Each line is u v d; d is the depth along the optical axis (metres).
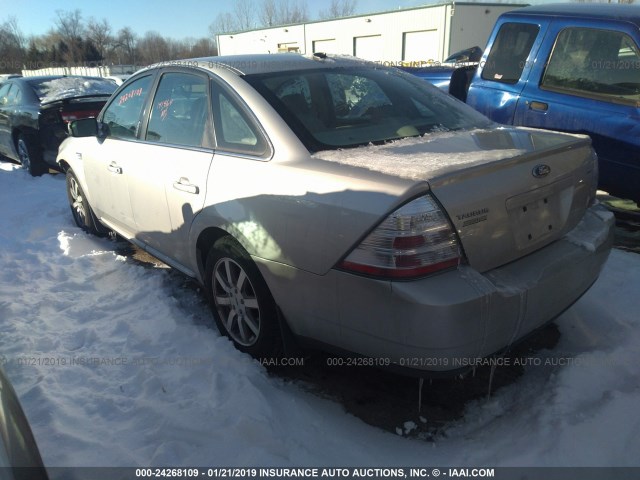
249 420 2.28
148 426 2.34
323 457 2.16
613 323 3.00
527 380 2.67
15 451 1.43
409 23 25.88
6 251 4.55
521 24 5.01
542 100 4.76
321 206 2.21
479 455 2.16
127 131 3.88
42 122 7.21
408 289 1.97
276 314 2.62
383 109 2.96
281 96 2.80
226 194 2.70
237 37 37.12
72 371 2.77
